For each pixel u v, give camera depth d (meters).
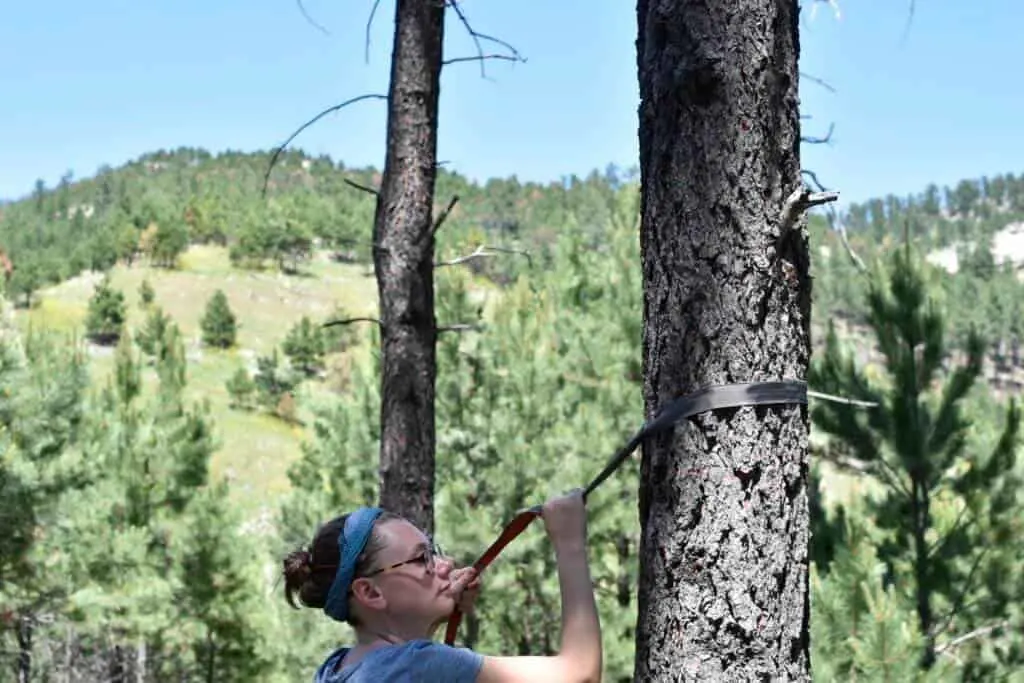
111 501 19.25
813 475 9.85
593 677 2.03
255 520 45.38
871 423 9.10
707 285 2.54
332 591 2.12
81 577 18.00
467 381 14.74
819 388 9.32
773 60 2.62
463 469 14.33
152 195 154.75
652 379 2.62
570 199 186.50
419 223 6.43
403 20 6.42
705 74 2.58
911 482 9.51
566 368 14.88
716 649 2.44
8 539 14.62
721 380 2.51
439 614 2.14
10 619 16.89
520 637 13.91
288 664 15.88
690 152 2.59
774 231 2.57
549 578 13.09
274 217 128.25
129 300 108.94
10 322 15.22
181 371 22.84
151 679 21.25
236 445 62.75
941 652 8.91
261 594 18.28
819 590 7.70
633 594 13.71
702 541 2.48
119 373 22.55
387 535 2.13
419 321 6.44
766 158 2.58
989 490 9.24
